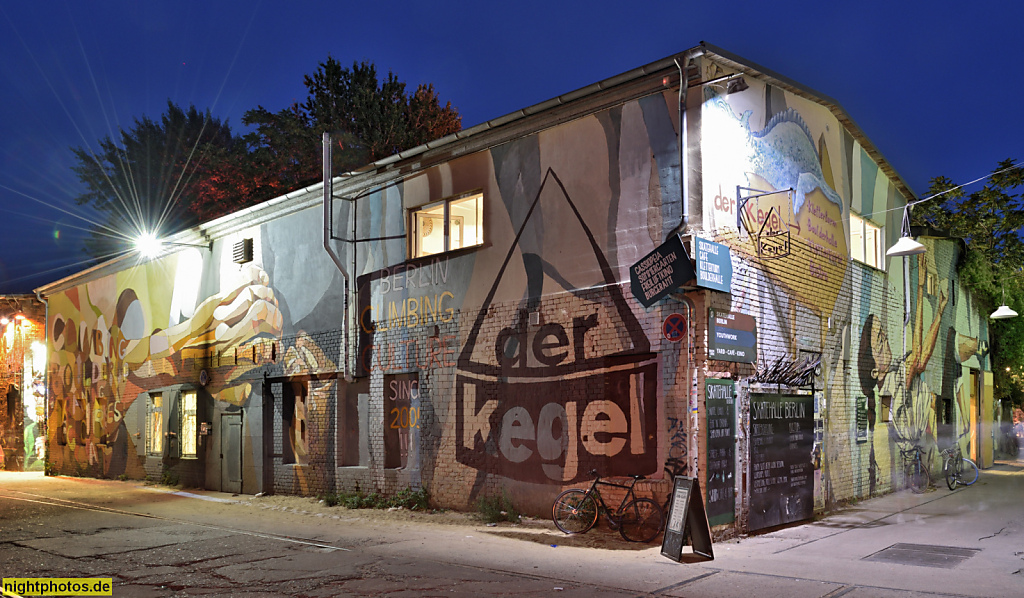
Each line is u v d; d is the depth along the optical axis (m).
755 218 11.12
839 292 13.55
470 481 12.42
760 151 11.40
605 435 10.72
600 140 11.16
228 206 30.84
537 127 11.91
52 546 9.97
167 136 33.94
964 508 12.75
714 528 9.67
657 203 10.40
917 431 16.69
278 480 16.03
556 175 11.67
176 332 19.45
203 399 18.23
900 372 16.03
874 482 14.43
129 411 21.11
